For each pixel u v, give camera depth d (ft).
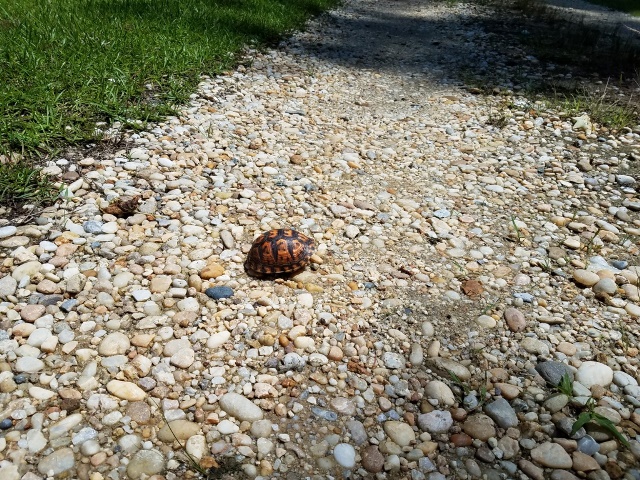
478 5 11.87
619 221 3.76
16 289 2.70
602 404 2.36
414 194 3.99
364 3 12.36
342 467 2.07
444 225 3.63
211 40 6.41
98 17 6.24
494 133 5.08
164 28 6.27
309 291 2.93
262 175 4.01
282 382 2.40
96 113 4.34
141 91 4.84
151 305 2.71
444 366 2.54
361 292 2.97
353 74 6.79
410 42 8.71
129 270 2.92
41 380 2.29
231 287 2.89
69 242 3.04
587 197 4.03
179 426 2.16
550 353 2.64
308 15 9.87
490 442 2.20
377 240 3.42
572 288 3.09
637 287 3.08
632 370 2.55
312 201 3.77
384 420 2.28
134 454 2.05
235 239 3.28
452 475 2.07
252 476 2.01
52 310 2.61
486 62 7.34
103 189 3.50
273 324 2.69
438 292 3.02
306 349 2.57
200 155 4.12
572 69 6.98
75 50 5.10
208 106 5.01
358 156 4.50
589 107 5.56
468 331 2.77
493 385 2.47
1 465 1.95
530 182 4.23
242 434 2.16
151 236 3.21
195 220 3.39
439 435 2.23
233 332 2.62
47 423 2.12
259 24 7.89
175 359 2.44
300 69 6.70
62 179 3.53
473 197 3.99
